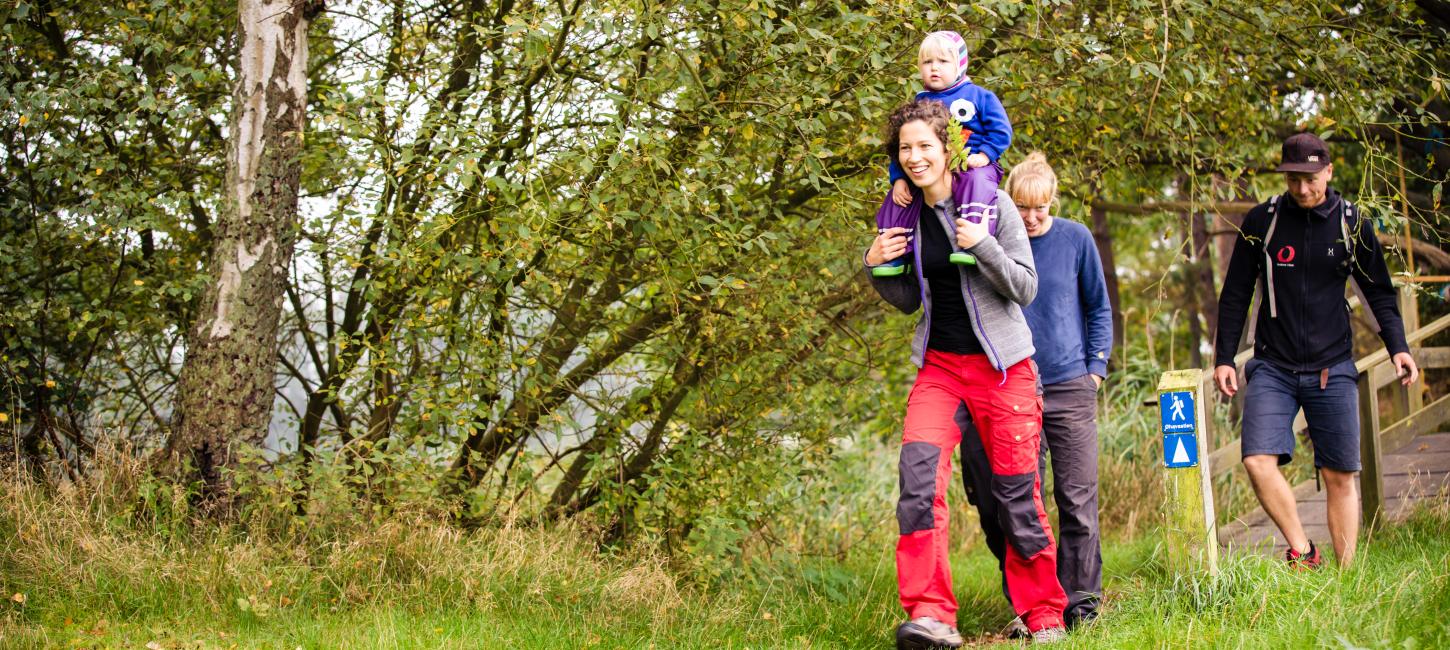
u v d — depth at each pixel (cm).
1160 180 1063
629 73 639
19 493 597
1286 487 607
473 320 698
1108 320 577
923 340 484
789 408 757
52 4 734
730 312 689
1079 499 559
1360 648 392
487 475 736
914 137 452
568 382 719
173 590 552
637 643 531
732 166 641
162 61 709
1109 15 699
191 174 760
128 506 609
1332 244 601
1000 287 458
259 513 620
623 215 596
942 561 477
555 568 614
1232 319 634
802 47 607
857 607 645
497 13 732
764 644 552
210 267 680
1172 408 548
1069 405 562
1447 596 439
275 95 660
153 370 784
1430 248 1060
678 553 715
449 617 544
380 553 592
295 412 819
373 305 702
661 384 731
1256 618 484
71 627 504
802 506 933
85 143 707
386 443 684
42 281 725
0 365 689
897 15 621
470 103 666
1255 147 888
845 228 714
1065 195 928
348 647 484
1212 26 743
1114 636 484
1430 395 1241
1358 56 743
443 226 614
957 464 1084
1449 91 789
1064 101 728
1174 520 547
